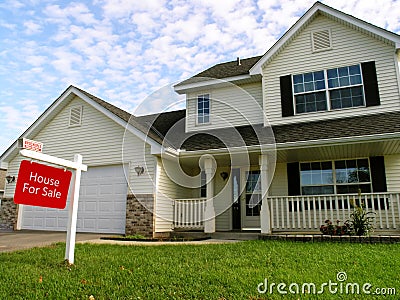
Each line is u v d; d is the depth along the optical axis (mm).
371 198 8359
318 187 10023
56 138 12055
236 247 6789
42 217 11836
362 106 9625
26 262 5422
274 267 4895
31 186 4480
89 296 3725
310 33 10797
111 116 10914
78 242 8016
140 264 5172
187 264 5113
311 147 8664
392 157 9414
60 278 4406
